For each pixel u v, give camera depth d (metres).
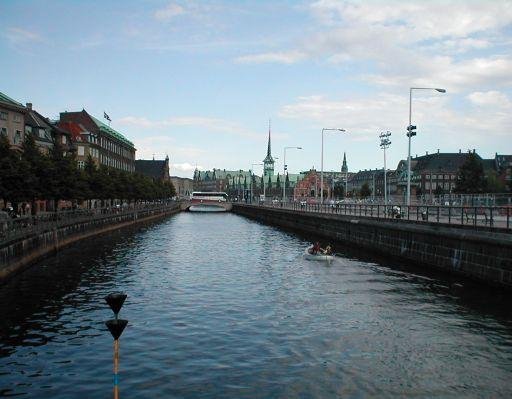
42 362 19.16
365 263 43.81
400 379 17.58
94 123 129.38
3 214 45.97
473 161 115.62
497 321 24.47
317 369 18.45
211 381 17.34
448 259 36.16
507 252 29.20
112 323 12.22
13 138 76.88
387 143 76.31
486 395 16.38
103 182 83.75
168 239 68.62
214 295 30.78
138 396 16.16
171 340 21.78
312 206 93.56
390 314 25.95
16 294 30.50
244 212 165.25
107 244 60.09
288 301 29.09
